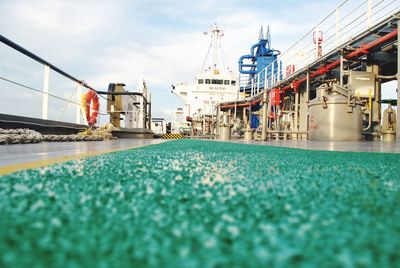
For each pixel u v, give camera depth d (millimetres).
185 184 1271
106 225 696
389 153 3455
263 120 10805
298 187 1196
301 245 574
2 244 578
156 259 513
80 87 9750
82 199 971
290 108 15820
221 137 14445
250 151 3949
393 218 754
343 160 2512
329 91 8773
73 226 688
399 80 7113
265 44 30109
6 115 5996
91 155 2998
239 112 24109
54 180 1364
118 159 2561
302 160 2520
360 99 8992
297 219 745
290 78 13914
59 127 8141
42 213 793
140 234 639
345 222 719
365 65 10617
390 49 9078
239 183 1300
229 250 551
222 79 27750
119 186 1216
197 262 500
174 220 738
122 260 510
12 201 934
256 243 583
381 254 531
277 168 1906
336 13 9953
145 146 5352
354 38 8953
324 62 11148
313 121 9195
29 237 615
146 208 858
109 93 12383
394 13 7285
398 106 7113
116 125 13461
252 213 801
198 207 867
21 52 6102
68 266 485
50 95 7492
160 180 1381
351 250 547
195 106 27453
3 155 2887
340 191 1110
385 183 1297
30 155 2898
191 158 2725
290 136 14531
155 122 25531
